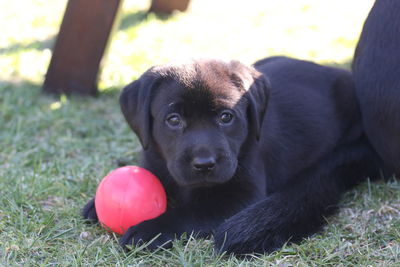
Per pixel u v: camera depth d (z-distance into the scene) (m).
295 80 5.96
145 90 4.63
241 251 4.04
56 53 8.04
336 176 5.05
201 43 9.95
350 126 5.86
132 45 9.88
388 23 4.97
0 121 7.08
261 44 9.77
